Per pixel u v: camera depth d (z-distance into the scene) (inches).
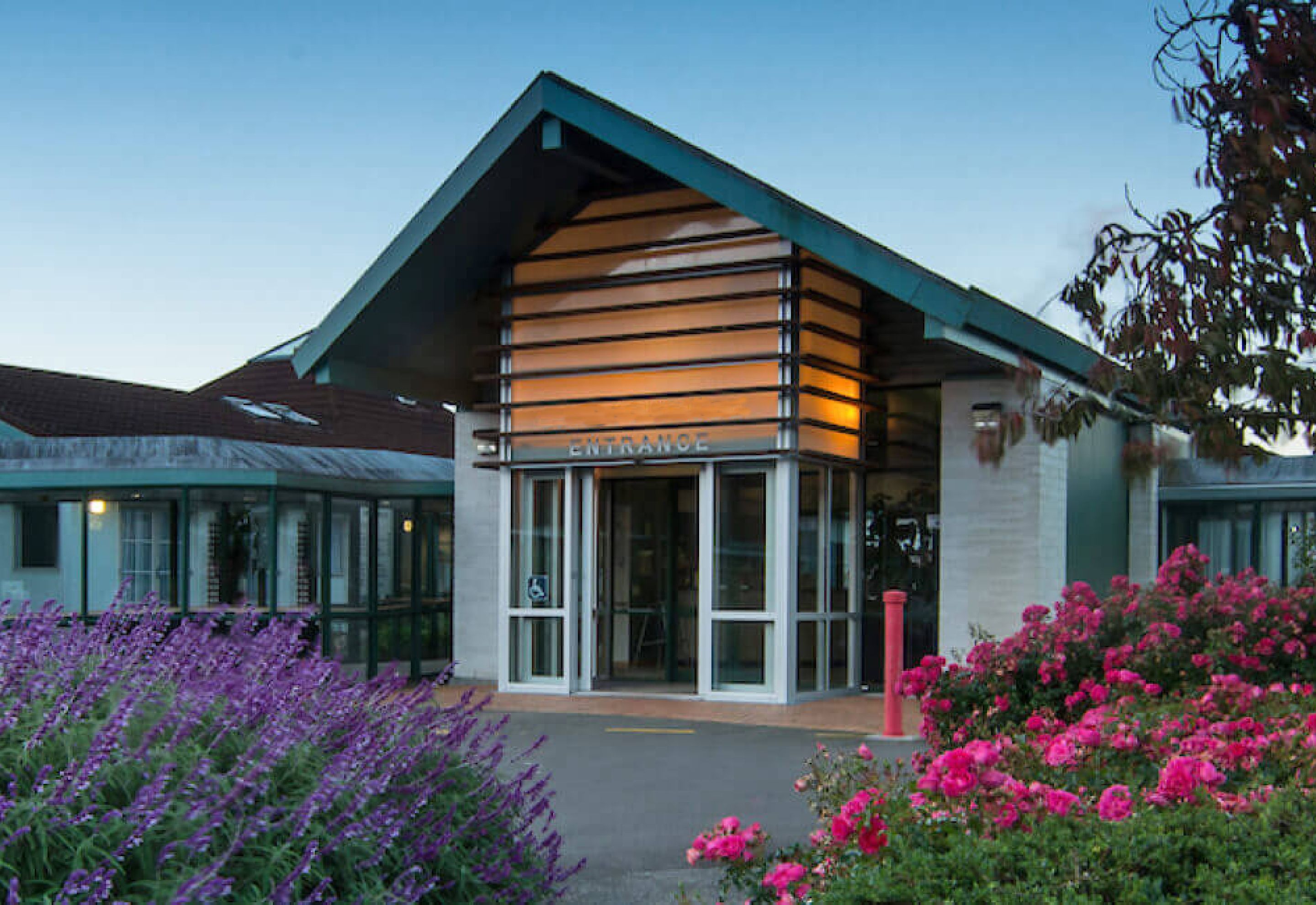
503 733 466.9
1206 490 682.2
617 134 525.0
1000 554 564.4
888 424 607.2
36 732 166.1
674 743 453.1
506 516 611.8
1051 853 151.8
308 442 1143.0
